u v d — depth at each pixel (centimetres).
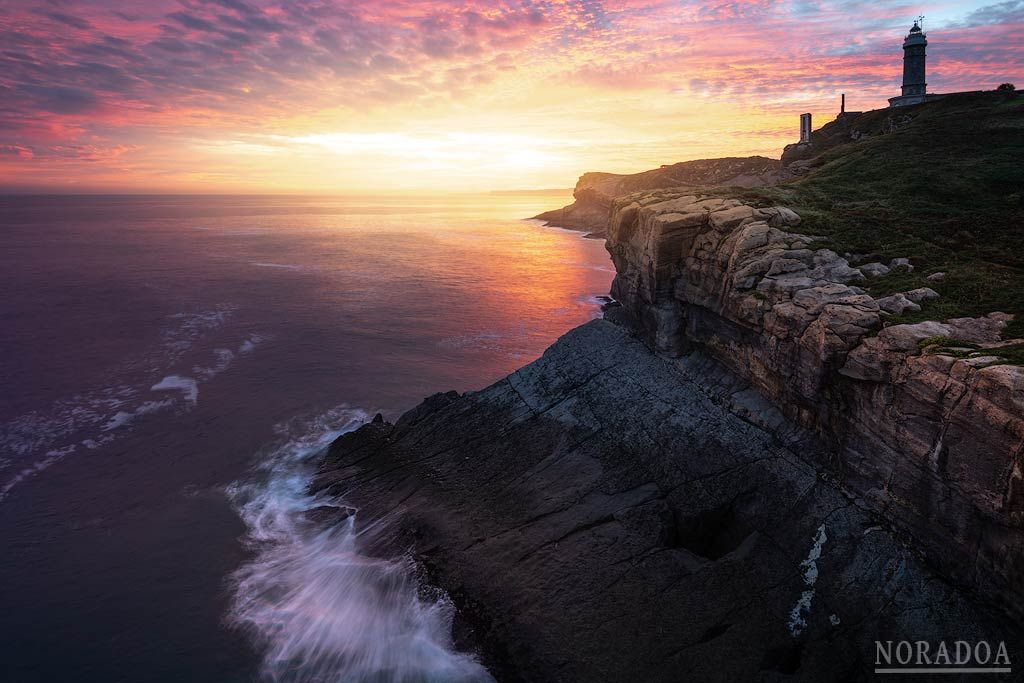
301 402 2845
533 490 1692
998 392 1016
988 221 2064
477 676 1254
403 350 3750
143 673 1301
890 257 1800
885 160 3080
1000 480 1015
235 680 1276
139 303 5056
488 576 1441
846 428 1423
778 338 1608
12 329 4138
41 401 2853
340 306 5044
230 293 5562
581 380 2211
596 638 1223
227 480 2125
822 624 1170
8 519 1891
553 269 7331
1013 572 1020
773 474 1509
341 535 1756
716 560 1402
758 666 1116
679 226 2122
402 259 8156
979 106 3800
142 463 2250
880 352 1289
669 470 1627
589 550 1418
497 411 2181
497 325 4447
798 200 2488
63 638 1403
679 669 1134
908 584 1175
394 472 2003
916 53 5025
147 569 1648
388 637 1373
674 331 2181
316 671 1295
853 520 1327
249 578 1605
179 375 3231
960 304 1432
